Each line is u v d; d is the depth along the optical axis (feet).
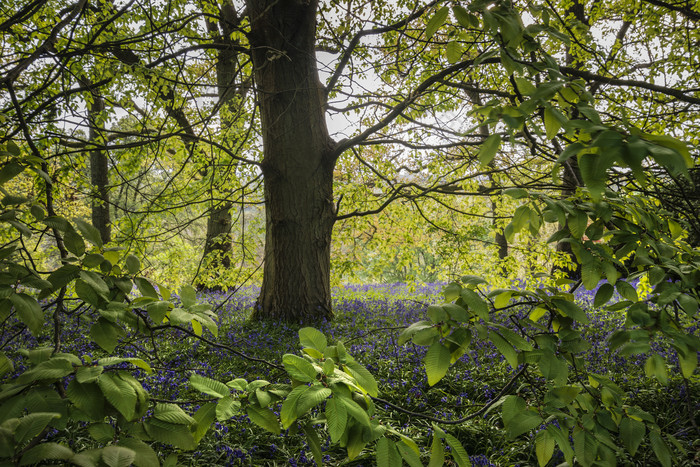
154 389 13.48
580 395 5.59
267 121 23.11
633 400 13.29
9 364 3.93
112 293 5.10
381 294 42.19
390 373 16.24
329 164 24.29
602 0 22.67
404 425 12.46
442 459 4.45
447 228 29.45
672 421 11.64
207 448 10.55
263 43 21.81
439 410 13.25
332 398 3.94
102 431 3.59
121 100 19.15
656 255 5.94
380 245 31.14
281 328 21.89
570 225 5.66
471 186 28.04
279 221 23.53
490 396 14.34
